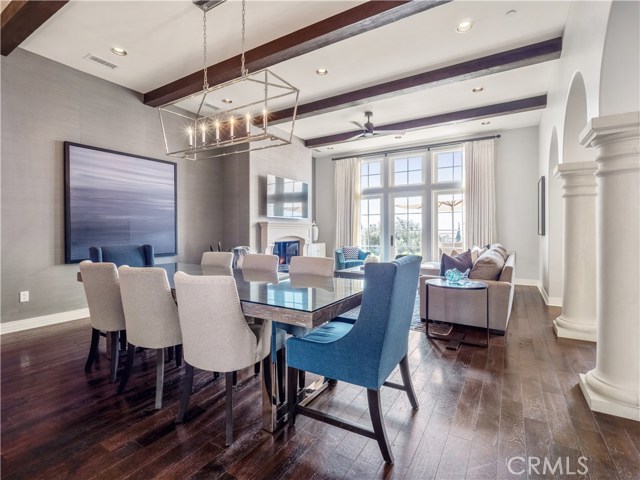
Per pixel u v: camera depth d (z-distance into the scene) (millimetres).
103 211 4238
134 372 2584
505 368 2604
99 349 3062
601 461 1565
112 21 3109
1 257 3439
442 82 4098
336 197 8195
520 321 3881
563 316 3428
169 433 1797
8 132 3467
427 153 7293
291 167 6914
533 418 1918
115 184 4367
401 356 1866
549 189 4664
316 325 1588
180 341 2086
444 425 1862
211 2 2852
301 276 2768
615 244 1973
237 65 3713
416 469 1528
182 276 1742
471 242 6617
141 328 2043
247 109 5262
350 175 8023
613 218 1975
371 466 1553
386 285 1487
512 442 1709
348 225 8023
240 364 1747
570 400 2105
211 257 3625
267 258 3277
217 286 1666
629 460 1569
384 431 1568
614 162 1954
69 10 2945
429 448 1669
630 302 1934
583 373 2496
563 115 3438
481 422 1887
